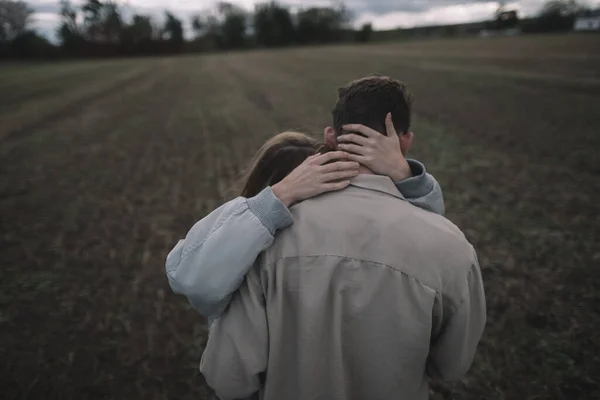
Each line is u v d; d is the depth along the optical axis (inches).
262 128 494.3
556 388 113.3
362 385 45.6
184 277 46.3
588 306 143.9
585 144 341.1
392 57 1418.6
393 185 48.2
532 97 554.6
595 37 1733.5
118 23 3570.4
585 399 110.4
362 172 49.4
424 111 521.3
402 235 44.5
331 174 47.5
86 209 255.9
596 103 486.9
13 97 847.1
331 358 44.2
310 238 44.9
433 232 45.5
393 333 43.7
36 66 2183.8
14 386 120.6
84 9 3496.6
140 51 3582.7
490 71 834.2
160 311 153.3
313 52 2215.8
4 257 194.7
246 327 45.9
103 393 118.6
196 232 47.9
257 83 989.8
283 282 44.7
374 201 46.7
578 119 425.1
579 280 158.2
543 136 374.3
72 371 126.0
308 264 44.2
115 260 191.0
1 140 462.9
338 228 44.9
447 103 562.6
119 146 428.5
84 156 388.8
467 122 450.9
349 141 49.9
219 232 45.6
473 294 46.9
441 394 113.7
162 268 183.5
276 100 706.8
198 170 333.4
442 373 50.8
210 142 434.0
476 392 113.8
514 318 139.9
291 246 45.0
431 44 2166.6
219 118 573.3
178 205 258.7
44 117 616.7
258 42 4013.3
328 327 44.1
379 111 49.6
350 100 50.7
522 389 113.9
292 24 3966.5
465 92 634.8
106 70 1675.7
